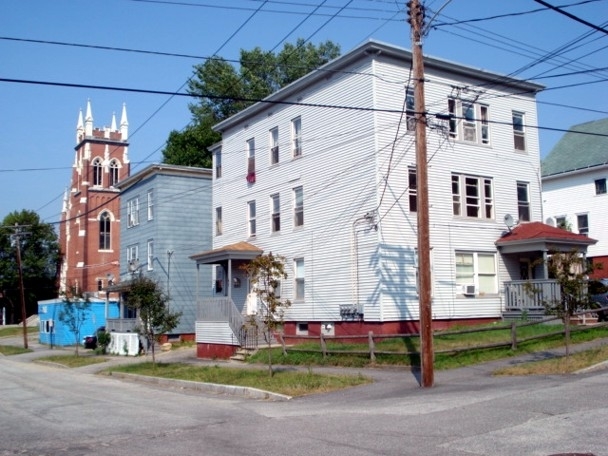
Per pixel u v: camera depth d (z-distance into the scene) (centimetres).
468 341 2212
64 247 8312
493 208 2811
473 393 1395
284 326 2872
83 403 1725
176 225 3994
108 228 7450
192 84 5838
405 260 2503
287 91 2964
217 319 3006
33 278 8281
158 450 1038
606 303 2672
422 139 1641
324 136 2761
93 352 4131
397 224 2503
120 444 1109
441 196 2647
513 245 2741
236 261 3172
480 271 2722
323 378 1814
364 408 1342
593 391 1266
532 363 1795
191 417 1383
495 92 2895
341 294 2600
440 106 2698
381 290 2423
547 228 2777
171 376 2258
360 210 2542
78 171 7638
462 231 2688
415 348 2158
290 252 2909
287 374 1977
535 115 3028
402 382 1717
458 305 2631
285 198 2977
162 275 3903
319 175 2773
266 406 1500
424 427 1079
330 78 2741
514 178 2908
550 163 4231
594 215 3866
